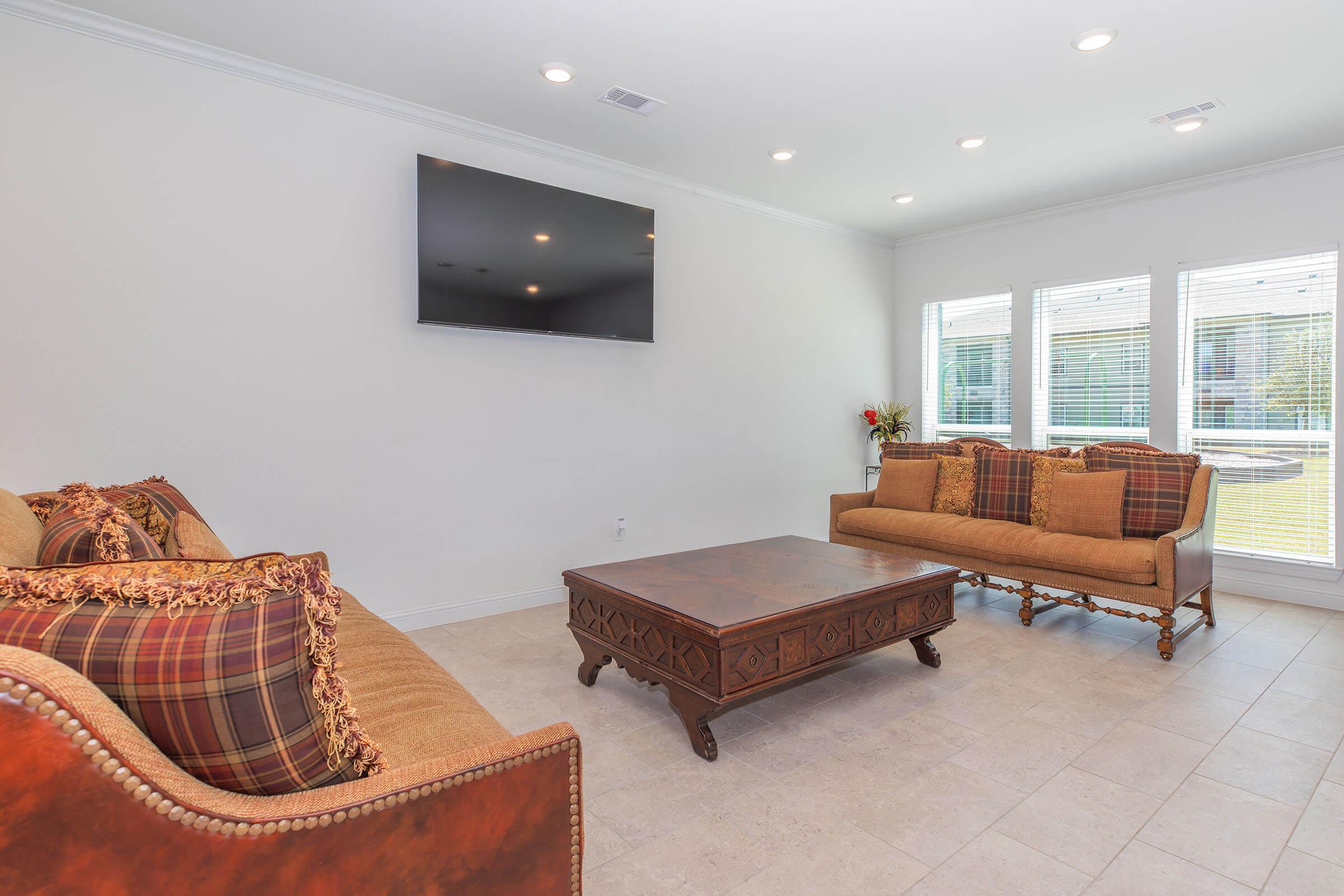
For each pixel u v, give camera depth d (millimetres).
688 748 2252
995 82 3020
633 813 1873
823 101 3213
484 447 3607
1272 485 4027
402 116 3279
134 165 2660
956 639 3326
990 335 5320
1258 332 4070
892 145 3744
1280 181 3961
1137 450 3721
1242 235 4098
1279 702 2562
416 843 961
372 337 3232
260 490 2959
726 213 4656
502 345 3654
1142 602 3100
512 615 3666
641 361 4254
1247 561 4102
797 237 5117
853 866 1642
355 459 3203
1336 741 2244
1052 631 3461
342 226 3137
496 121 3461
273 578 876
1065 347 4910
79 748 708
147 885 760
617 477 4160
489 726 1451
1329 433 3824
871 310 5691
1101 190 4520
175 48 2707
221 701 812
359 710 1467
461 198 3361
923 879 1593
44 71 2494
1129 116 3363
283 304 2992
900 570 2824
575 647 3191
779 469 5070
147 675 790
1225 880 1581
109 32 2582
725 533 4742
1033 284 5035
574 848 1133
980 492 4168
